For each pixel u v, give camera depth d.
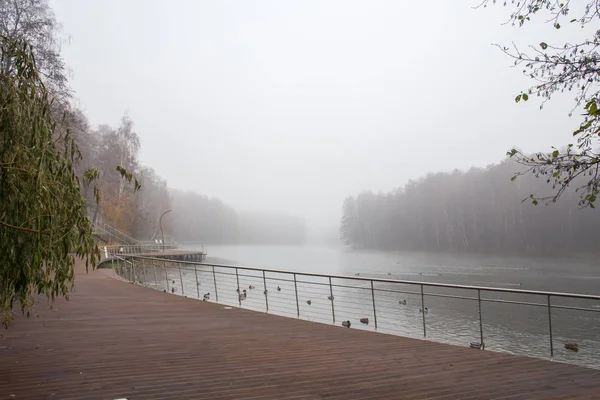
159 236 81.88
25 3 19.75
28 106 3.92
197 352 6.08
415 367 5.38
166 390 4.29
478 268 43.22
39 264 3.89
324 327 8.33
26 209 3.66
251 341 6.94
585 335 14.38
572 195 57.28
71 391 4.21
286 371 5.11
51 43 20.73
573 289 25.66
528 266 44.66
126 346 6.41
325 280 33.03
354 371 5.15
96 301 11.70
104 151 49.69
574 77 4.25
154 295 13.23
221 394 4.20
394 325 15.55
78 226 4.28
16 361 5.40
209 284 26.72
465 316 17.33
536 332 14.73
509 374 5.10
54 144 4.33
